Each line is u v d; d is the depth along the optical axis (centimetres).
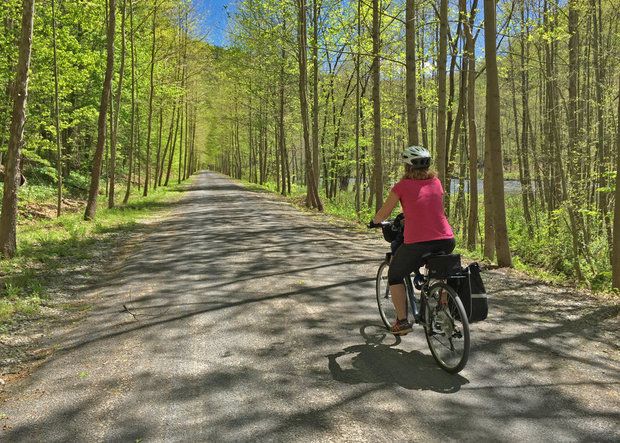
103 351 469
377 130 1533
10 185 921
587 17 1502
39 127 1986
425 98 1970
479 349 459
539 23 1438
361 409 345
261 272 795
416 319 462
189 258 934
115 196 2620
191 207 2188
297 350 460
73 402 365
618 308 587
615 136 1550
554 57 1762
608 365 421
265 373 409
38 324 562
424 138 2153
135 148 3466
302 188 4303
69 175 2717
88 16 1967
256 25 2248
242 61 2708
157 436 314
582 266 1279
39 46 1719
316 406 350
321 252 982
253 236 1223
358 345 473
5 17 1633
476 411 341
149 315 579
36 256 925
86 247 1069
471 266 412
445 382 390
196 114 5212
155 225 1513
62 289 716
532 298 640
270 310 586
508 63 2062
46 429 328
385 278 548
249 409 347
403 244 443
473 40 1327
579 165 1608
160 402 361
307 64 2225
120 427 327
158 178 4038
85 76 1980
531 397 362
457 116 1695
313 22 2055
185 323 544
